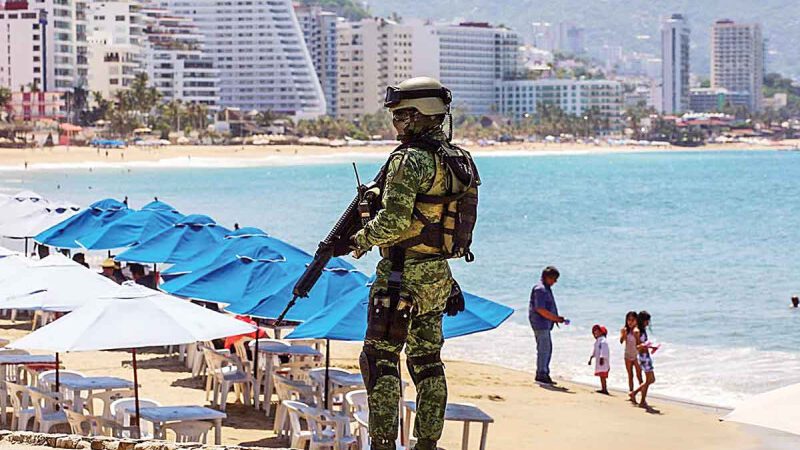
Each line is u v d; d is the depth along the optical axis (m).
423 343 8.25
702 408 25.05
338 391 19.62
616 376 29.03
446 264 8.05
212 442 18.67
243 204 124.25
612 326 38.25
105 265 32.31
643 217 106.38
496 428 22.23
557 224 96.62
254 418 21.14
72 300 18.80
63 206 39.50
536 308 27.59
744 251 69.81
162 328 14.48
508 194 156.38
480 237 82.12
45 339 14.16
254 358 21.89
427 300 7.99
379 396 8.04
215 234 29.56
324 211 111.06
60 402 17.72
